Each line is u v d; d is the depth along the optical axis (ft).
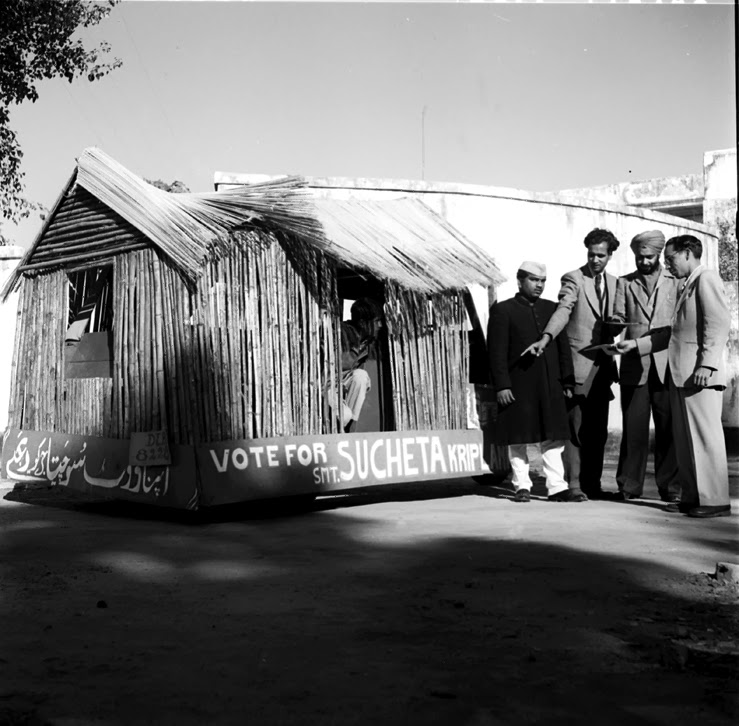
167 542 19.49
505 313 26.12
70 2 40.75
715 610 13.34
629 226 40.04
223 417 22.31
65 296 26.43
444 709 9.37
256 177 36.19
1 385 38.37
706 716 9.18
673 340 23.49
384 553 17.83
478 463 27.50
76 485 24.70
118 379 23.90
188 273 21.97
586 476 27.48
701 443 22.94
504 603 13.74
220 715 9.23
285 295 23.70
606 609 13.39
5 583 15.29
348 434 24.48
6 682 10.21
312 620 12.84
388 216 28.68
